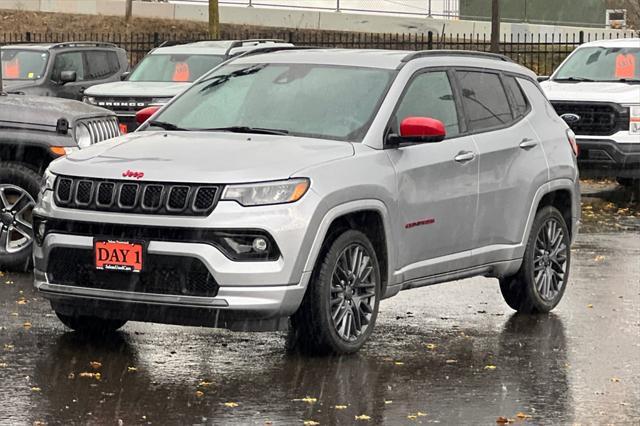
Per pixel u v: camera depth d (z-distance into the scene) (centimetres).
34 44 2642
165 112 1057
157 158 925
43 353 934
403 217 983
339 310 935
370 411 784
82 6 4897
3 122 1293
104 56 2708
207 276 886
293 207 893
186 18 4906
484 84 1111
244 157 919
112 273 909
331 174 920
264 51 1115
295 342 992
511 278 1132
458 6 5100
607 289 1270
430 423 758
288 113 1006
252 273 882
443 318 1109
